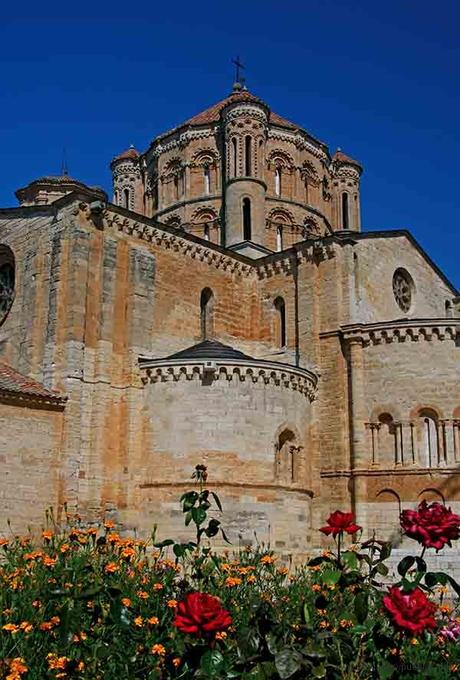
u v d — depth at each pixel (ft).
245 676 27.61
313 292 142.41
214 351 127.13
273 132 184.85
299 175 185.57
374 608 34.09
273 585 48.60
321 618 35.14
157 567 44.86
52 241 127.65
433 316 169.48
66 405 116.16
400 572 29.96
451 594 83.05
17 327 130.52
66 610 32.96
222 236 175.83
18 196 175.22
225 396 119.55
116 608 32.96
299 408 127.75
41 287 128.06
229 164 175.32
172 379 120.88
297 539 120.57
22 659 29.71
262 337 151.74
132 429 120.37
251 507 115.96
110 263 126.82
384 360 131.03
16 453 109.50
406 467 124.88
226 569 45.78
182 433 118.32
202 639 28.50
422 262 168.45
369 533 124.77
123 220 130.62
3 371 118.52
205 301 147.43
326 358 138.10
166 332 135.13
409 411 127.44
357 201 200.54
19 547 50.55
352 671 29.43
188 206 181.47
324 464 132.16
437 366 127.65
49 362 120.26
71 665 31.14
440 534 27.94
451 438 124.47
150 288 129.90
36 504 110.22
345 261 142.20
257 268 154.51
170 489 116.37
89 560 40.32
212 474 115.96
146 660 32.19
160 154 191.42
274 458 120.67
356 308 141.08
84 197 125.59
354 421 130.21
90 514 114.62
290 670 26.35
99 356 121.39
